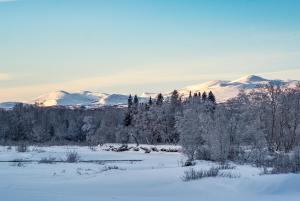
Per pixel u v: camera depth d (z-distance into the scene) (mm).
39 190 18859
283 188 17297
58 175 27094
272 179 17953
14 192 17766
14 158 45938
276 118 67438
